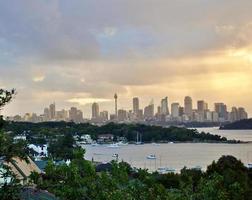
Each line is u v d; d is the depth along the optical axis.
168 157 197.75
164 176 36.44
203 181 17.25
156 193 15.71
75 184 14.55
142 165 166.88
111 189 14.92
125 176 15.84
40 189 14.37
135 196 15.45
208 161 179.88
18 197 12.28
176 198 16.03
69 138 141.25
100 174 15.58
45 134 194.38
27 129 191.38
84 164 15.11
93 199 14.51
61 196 14.43
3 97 12.67
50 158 15.82
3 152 12.32
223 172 53.25
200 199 16.50
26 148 12.98
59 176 14.77
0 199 12.00
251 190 34.28
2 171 12.47
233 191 18.89
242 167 64.88
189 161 180.62
